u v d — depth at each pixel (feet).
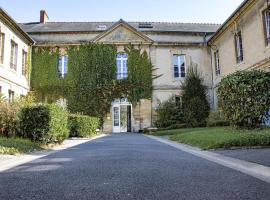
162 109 69.87
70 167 15.53
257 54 50.90
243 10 54.65
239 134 27.09
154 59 74.95
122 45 74.64
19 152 23.41
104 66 73.46
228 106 35.14
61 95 72.90
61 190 10.33
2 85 56.13
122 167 15.25
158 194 9.70
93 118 53.31
